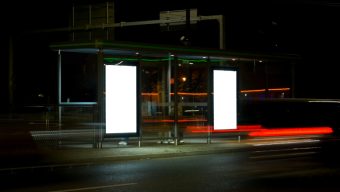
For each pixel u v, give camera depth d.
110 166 16.23
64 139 23.64
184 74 24.34
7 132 28.44
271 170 15.18
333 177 13.81
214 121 23.28
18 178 13.70
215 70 23.16
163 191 11.44
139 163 17.03
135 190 11.56
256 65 27.59
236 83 23.72
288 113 30.81
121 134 20.47
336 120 30.23
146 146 21.62
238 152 21.09
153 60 22.72
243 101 29.75
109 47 19.61
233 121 23.73
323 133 30.50
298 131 30.52
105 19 28.05
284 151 21.52
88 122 31.44
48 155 18.28
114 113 20.31
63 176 13.98
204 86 24.83
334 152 21.05
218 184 12.46
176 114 22.36
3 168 15.35
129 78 20.52
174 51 21.14
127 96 20.50
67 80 34.81
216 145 22.38
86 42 19.62
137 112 20.72
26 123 34.81
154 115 23.16
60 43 20.28
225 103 23.52
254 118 30.03
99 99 20.09
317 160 17.98
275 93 29.22
